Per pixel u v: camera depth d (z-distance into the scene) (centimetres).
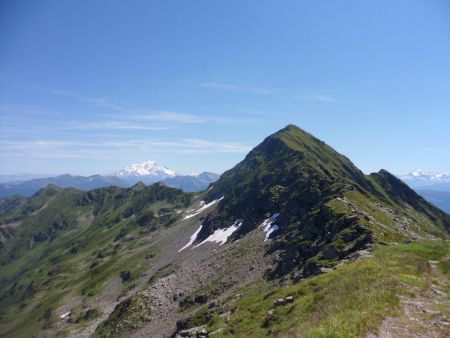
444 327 2500
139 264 19825
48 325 17612
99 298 18112
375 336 2400
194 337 4797
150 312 10125
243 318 4519
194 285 10231
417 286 3366
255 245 10588
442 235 11019
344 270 4400
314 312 3369
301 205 11000
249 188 19412
